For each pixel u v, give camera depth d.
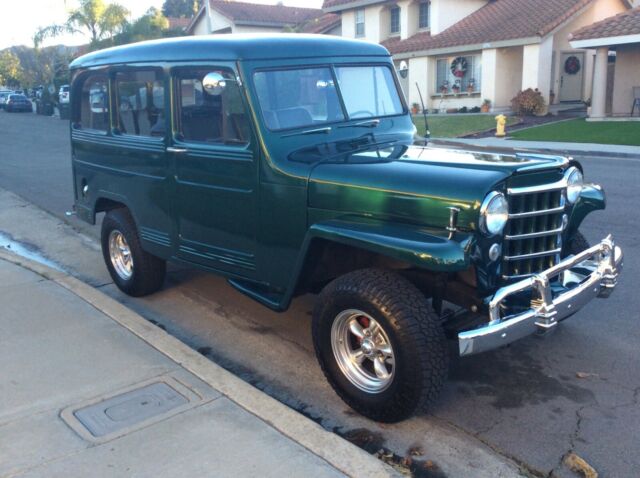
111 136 5.88
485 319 3.92
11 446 3.54
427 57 27.19
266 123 4.45
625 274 6.54
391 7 29.84
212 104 4.72
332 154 4.49
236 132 4.59
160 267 6.07
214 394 4.04
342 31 32.12
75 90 6.48
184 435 3.61
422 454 3.69
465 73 26.34
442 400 4.27
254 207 4.58
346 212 4.09
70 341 4.86
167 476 3.26
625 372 4.60
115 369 4.41
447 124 23.17
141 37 37.03
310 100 4.75
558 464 3.58
